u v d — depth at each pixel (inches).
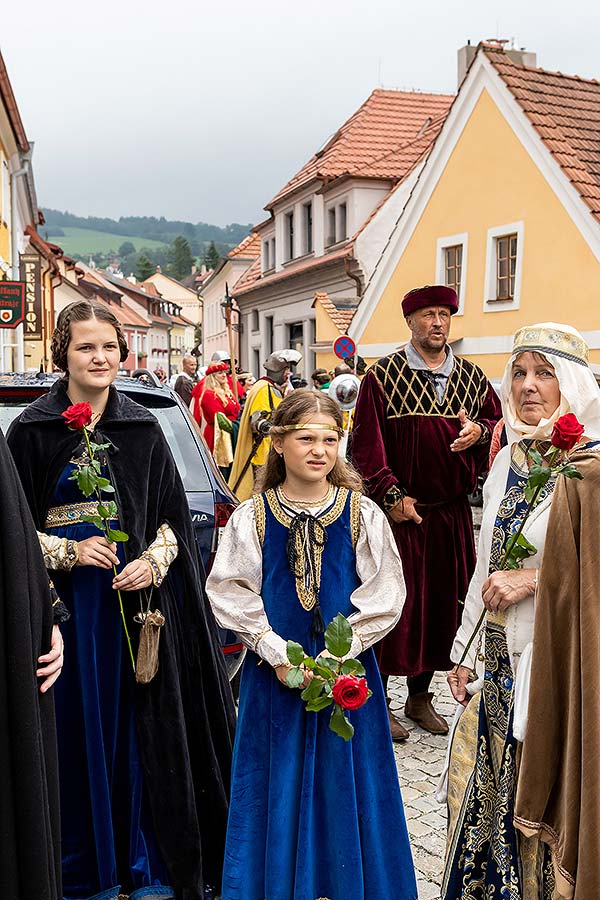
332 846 102.0
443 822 144.4
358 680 94.5
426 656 178.5
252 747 104.7
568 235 563.2
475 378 180.5
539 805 92.4
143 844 117.1
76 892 114.0
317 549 106.6
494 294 633.6
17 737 81.5
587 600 88.6
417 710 185.5
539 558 99.4
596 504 89.7
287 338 1141.7
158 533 119.4
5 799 81.3
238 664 166.1
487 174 629.9
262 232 1218.0
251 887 102.0
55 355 118.3
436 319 175.2
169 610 119.4
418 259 715.4
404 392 176.2
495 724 101.8
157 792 114.8
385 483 171.9
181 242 7519.7
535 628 92.4
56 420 116.2
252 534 107.6
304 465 105.7
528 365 101.2
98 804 113.3
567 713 90.7
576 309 560.4
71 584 114.5
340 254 911.7
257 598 105.9
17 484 86.4
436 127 994.7
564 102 617.6
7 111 652.7
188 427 176.4
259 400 315.6
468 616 108.5
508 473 104.7
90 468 109.0
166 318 3580.2
